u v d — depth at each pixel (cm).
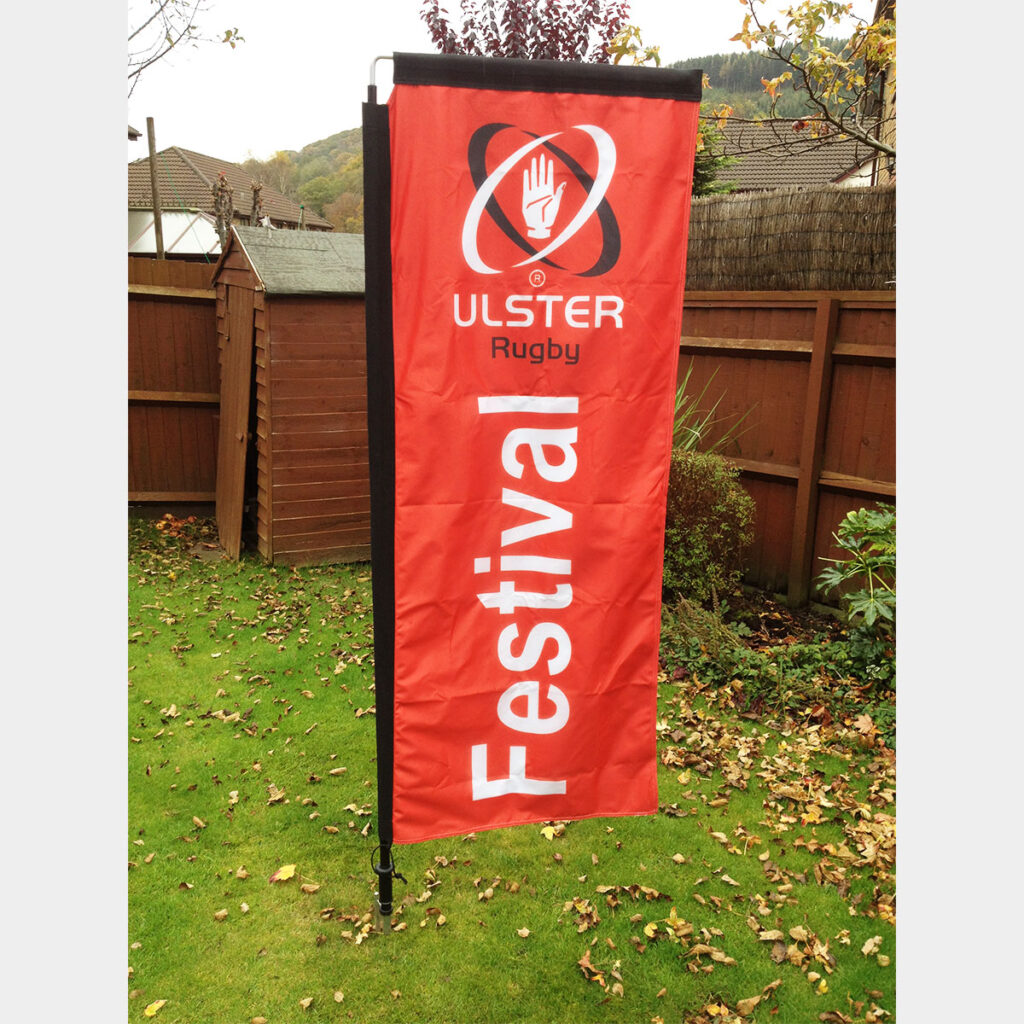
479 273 256
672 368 273
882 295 527
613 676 286
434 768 279
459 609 272
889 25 525
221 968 290
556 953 299
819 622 568
